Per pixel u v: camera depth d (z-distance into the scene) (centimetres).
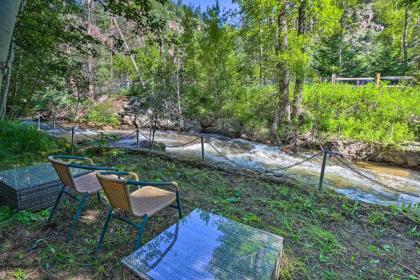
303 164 642
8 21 236
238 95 1035
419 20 1394
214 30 963
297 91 858
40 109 1091
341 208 282
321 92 898
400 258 202
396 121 743
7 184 236
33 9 535
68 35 541
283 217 258
